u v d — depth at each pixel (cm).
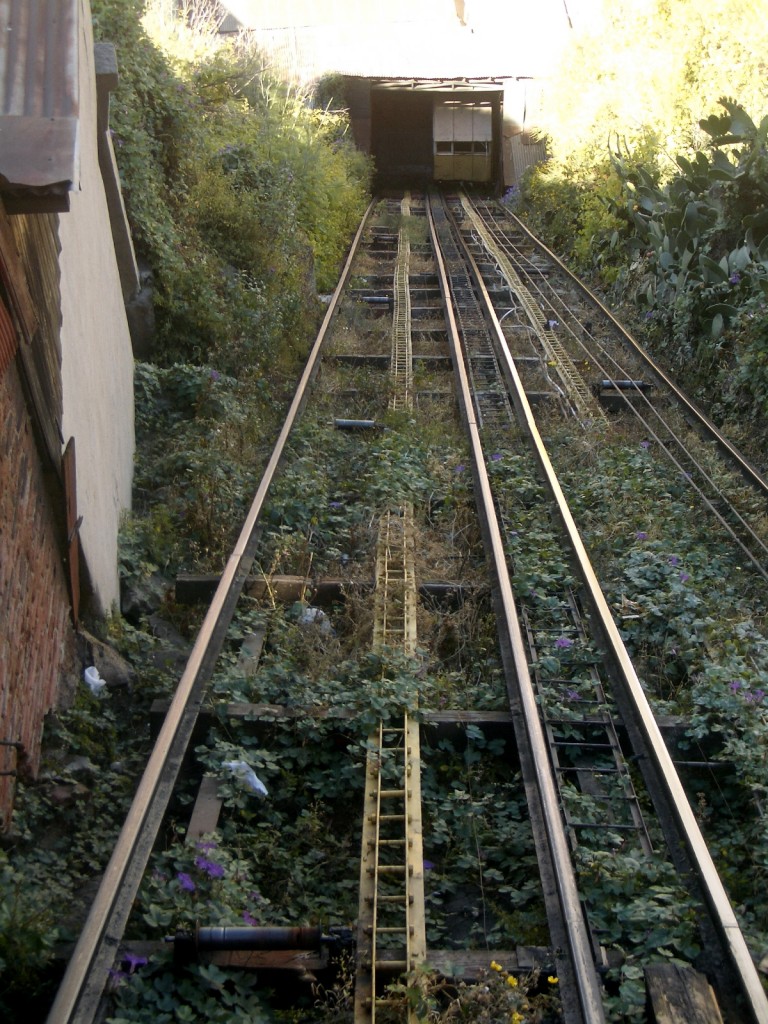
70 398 613
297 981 414
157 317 1129
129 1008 379
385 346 1472
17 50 469
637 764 565
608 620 678
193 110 1470
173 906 434
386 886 458
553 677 643
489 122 3519
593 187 2258
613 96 2317
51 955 404
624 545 845
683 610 716
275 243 1491
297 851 505
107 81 930
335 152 2614
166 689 635
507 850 508
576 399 1227
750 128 1378
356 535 848
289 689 608
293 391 1202
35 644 523
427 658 667
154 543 811
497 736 592
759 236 1321
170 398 1055
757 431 1095
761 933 435
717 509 933
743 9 1994
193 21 2111
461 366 1340
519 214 2902
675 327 1389
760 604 762
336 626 727
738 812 540
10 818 476
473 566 805
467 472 988
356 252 2172
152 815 476
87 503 655
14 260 461
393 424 1123
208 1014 384
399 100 3572
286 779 554
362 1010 384
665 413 1206
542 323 1634
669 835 492
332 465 1013
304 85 2702
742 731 580
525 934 445
